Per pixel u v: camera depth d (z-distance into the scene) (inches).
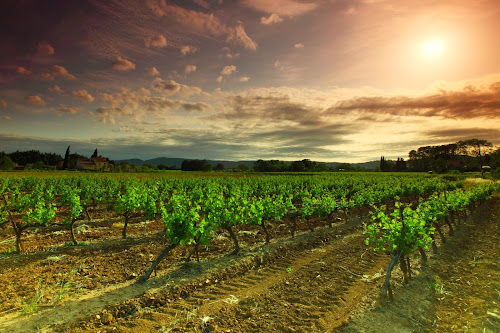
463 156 3678.6
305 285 283.9
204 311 229.6
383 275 313.7
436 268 340.2
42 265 315.3
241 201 479.8
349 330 209.6
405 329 217.2
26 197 501.0
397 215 305.4
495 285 286.2
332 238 470.3
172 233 302.2
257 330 206.5
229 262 331.6
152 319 215.0
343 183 1153.4
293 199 778.8
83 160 3722.9
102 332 194.7
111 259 338.3
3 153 4202.8
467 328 216.1
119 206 450.3
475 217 667.4
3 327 193.9
